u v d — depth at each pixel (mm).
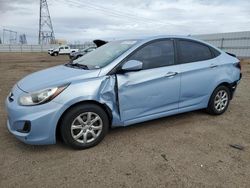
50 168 3006
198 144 3680
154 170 2965
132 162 3146
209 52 4734
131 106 3766
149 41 4004
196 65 4414
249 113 5219
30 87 3365
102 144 3656
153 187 2643
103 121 3582
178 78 4164
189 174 2883
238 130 4250
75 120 3371
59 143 3674
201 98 4609
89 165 3072
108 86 3523
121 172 2920
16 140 3766
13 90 3645
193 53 4484
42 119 3160
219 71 4742
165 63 4090
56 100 3209
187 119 4758
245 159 3248
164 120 4688
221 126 4426
